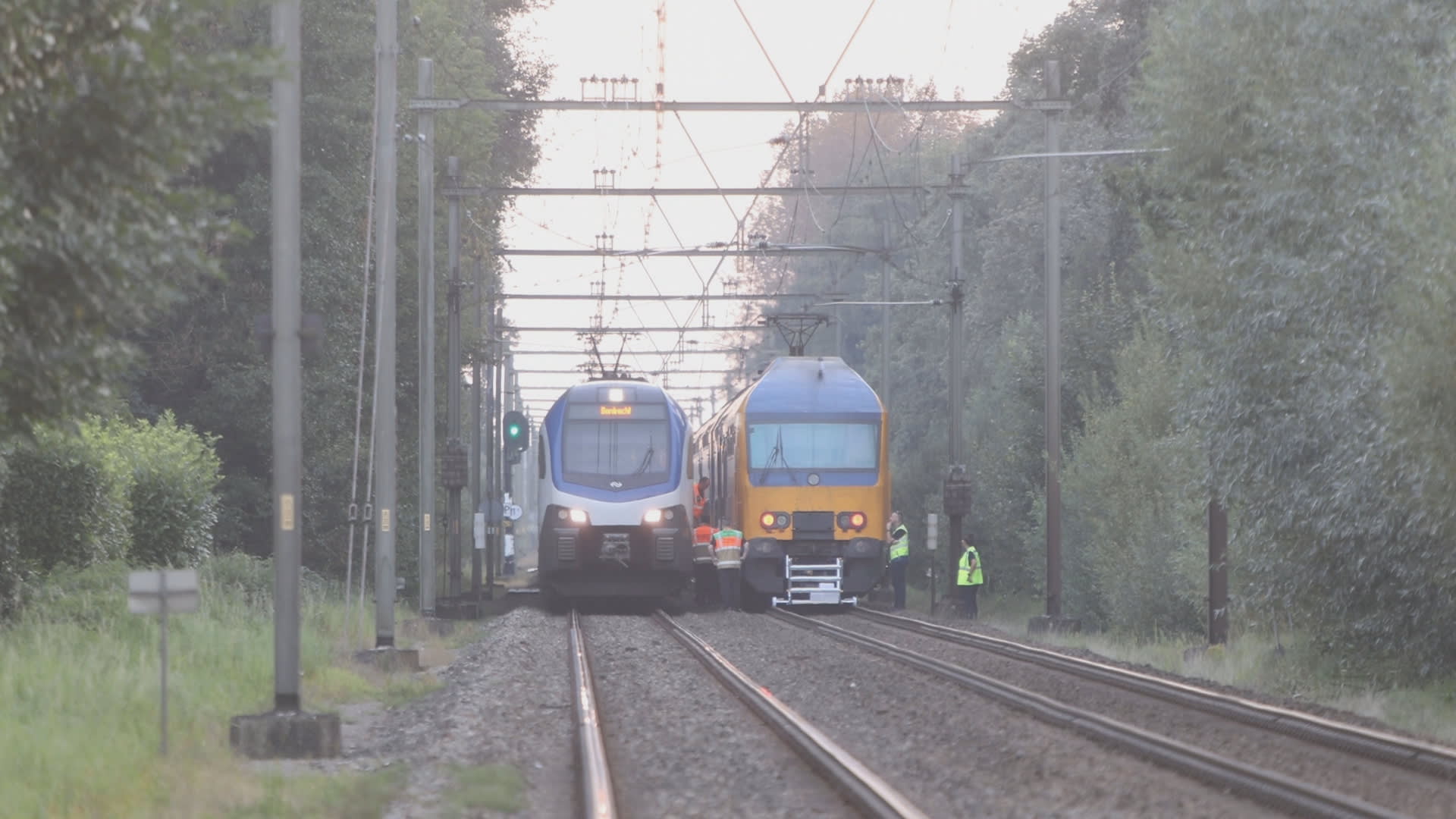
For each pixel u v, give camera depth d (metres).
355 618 101.94
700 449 187.88
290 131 53.31
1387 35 75.44
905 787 45.16
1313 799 40.72
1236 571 89.12
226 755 48.88
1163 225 94.12
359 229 145.50
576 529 130.25
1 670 60.31
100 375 34.31
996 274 199.00
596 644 99.81
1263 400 81.25
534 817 41.06
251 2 34.53
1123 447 123.19
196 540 105.25
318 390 139.75
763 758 51.25
